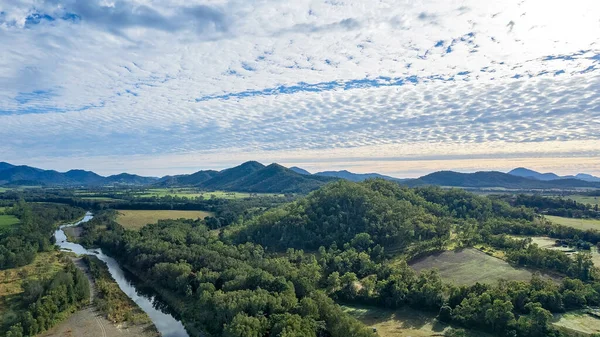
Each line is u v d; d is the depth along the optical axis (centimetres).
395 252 15425
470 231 16225
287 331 8475
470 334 9638
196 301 12506
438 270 13212
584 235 15712
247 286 11550
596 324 9312
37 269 15475
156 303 13312
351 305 11825
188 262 14962
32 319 10475
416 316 10831
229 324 9494
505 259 13600
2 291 12825
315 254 16212
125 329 11119
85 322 11462
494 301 9844
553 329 9006
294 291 11269
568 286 10719
